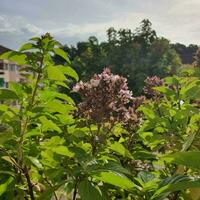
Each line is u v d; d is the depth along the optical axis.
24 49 3.43
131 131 4.64
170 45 90.44
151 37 95.06
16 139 3.32
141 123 4.86
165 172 3.57
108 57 89.81
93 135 3.87
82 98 4.07
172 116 4.24
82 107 3.98
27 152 3.22
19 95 3.47
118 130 4.35
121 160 4.08
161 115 4.59
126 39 95.00
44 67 3.44
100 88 4.02
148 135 4.41
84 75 87.69
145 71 83.44
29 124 3.45
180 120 4.14
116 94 4.05
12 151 3.31
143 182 2.66
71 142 3.62
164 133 4.30
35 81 3.54
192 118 4.14
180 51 92.00
